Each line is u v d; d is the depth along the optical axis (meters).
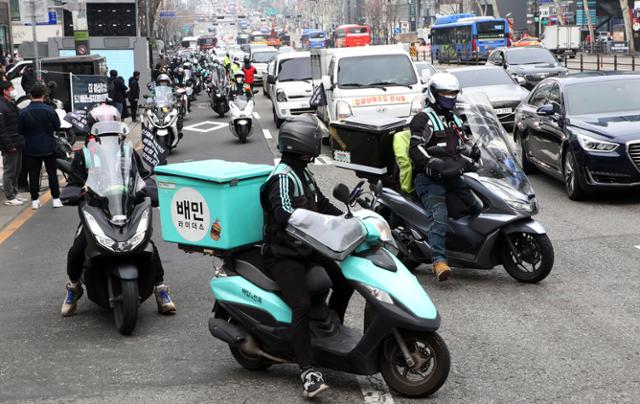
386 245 5.38
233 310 5.52
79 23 27.62
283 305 5.34
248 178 5.60
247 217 5.61
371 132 8.19
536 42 60.16
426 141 7.41
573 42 64.88
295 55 25.39
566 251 9.08
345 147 8.52
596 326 6.56
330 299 5.66
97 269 6.81
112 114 7.15
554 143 12.77
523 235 7.84
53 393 5.57
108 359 6.23
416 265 8.52
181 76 30.30
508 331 6.53
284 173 5.24
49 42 37.56
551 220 10.77
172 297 7.91
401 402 5.20
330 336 5.37
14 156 13.32
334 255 5.04
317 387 5.15
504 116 20.27
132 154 7.07
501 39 57.19
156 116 19.28
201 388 5.58
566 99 12.84
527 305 7.20
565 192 12.80
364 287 5.05
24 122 12.82
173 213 5.82
